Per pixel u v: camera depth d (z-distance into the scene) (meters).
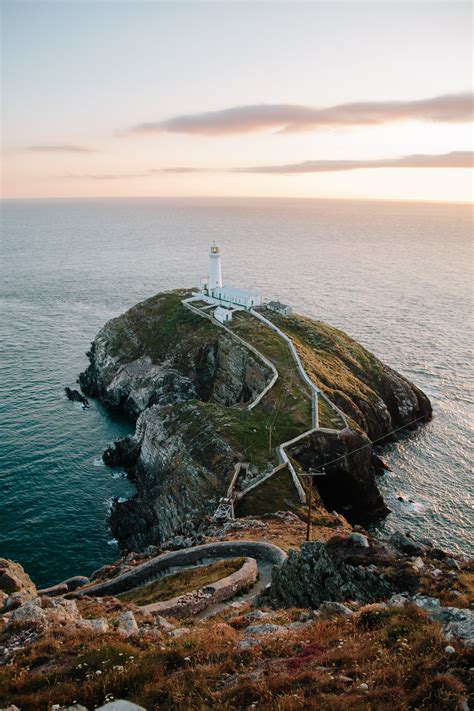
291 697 16.06
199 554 44.03
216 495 65.75
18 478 79.00
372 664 17.36
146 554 50.34
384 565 26.50
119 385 107.31
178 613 31.06
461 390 107.81
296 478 65.94
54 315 166.62
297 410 81.44
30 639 24.14
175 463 75.50
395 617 20.19
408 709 14.75
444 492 75.31
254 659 19.58
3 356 128.50
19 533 67.25
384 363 118.19
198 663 19.91
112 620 27.22
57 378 117.44
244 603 31.91
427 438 90.69
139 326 121.00
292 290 199.38
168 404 89.25
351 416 85.19
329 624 21.78
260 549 43.09
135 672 19.17
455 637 17.73
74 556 64.00
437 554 28.50
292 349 100.31
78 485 78.94
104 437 94.06
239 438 74.00
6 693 19.38
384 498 74.12
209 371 105.56
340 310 168.75
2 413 99.12
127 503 72.12
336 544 29.00
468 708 14.38
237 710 16.17
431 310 169.00
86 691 18.41
